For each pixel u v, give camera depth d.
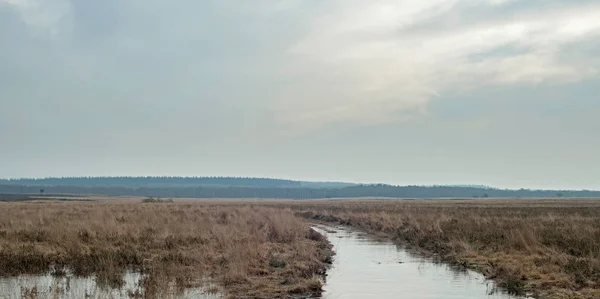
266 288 14.82
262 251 20.39
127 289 14.13
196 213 41.53
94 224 27.67
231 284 15.28
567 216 42.44
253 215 40.38
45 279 15.88
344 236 34.84
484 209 63.31
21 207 54.53
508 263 18.41
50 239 22.45
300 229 31.56
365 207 82.75
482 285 15.84
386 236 34.56
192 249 20.88
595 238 22.58
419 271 18.77
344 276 17.62
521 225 30.00
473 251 22.09
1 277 16.17
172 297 12.91
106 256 18.86
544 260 18.42
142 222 30.17
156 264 17.41
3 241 21.53
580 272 15.73
